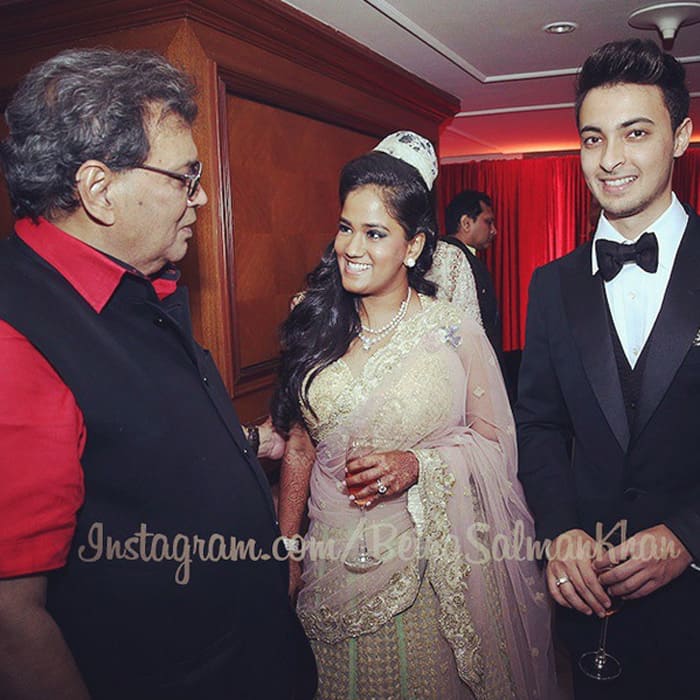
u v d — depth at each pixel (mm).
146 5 2166
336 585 1647
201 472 1146
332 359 1704
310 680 1604
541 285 1625
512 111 5184
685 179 7230
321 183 3154
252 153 2627
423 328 1702
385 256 1610
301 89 2863
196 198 1200
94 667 1072
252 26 2457
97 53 1077
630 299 1452
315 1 2637
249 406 2641
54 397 977
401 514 1646
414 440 1665
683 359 1354
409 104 3980
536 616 1726
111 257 1106
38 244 1072
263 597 1276
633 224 1430
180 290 1316
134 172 1055
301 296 1862
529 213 7848
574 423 1552
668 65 1310
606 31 3227
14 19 2316
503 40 3332
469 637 1602
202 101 2264
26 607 929
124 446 1049
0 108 2479
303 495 1892
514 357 4758
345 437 1680
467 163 8000
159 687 1115
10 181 1045
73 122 1005
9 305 973
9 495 907
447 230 4410
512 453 1728
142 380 1088
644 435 1411
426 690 1629
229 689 1201
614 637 1552
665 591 1459
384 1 2748
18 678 934
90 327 1055
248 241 2623
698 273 1373
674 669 1467
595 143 1382
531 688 1708
